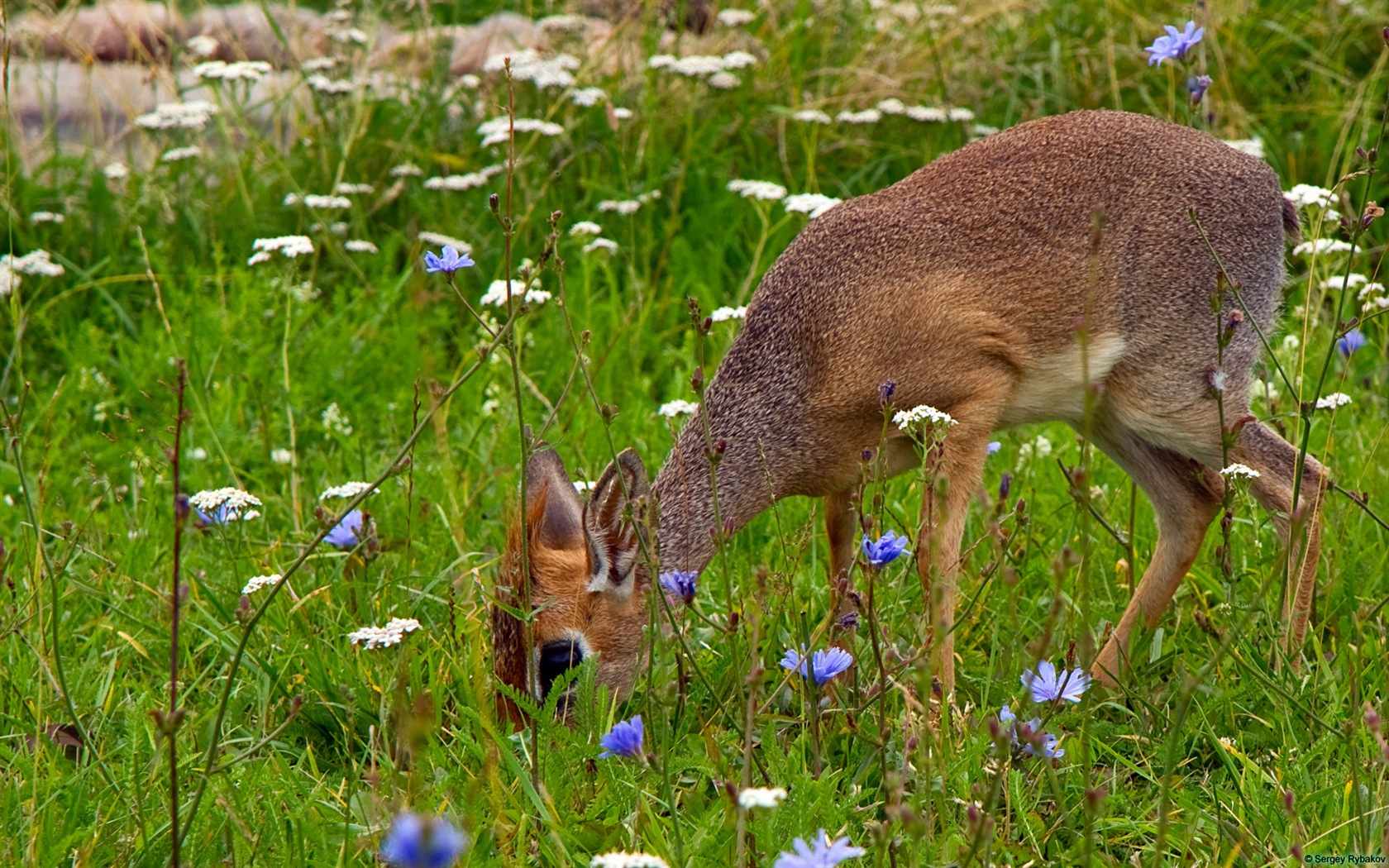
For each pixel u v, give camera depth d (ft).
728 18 49.80
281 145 49.90
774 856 18.37
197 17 59.11
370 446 36.63
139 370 39.42
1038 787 21.98
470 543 30.58
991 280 27.27
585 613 25.45
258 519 32.12
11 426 23.45
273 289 41.57
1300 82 50.14
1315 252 29.14
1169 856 20.88
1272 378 36.22
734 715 23.38
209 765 18.86
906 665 20.83
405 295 43.19
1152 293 27.94
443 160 48.03
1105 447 29.63
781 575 26.37
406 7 54.19
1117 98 46.57
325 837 19.88
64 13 58.65
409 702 23.59
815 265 28.09
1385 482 31.68
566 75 44.60
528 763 22.35
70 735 24.13
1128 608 28.17
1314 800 20.77
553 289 42.39
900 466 28.53
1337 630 27.68
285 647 26.40
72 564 29.96
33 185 46.80
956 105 49.57
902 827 18.90
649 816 19.81
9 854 19.74
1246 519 29.81
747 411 27.91
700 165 47.06
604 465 33.99
